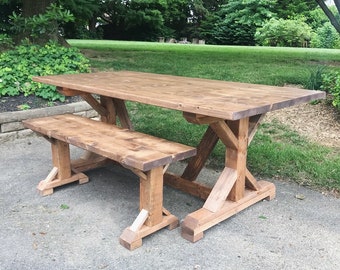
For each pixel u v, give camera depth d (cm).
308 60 1027
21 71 546
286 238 253
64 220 274
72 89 348
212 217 257
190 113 235
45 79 357
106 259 229
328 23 2053
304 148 414
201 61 988
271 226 268
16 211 286
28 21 646
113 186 335
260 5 2141
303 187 331
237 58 1078
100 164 373
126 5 2044
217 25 2311
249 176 290
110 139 273
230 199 279
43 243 244
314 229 264
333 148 415
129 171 372
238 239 252
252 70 827
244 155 276
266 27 2059
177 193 324
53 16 653
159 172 248
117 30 2273
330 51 1453
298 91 290
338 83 509
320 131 468
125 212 287
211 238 253
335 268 223
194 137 447
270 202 304
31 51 591
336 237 255
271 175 352
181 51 1306
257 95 268
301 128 481
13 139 451
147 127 486
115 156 239
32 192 320
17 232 257
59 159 319
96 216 280
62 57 607
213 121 242
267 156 387
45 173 362
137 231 243
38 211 287
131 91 278
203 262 227
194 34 2453
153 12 2102
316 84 595
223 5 2356
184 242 249
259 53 1284
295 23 2048
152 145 259
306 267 223
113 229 262
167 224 261
